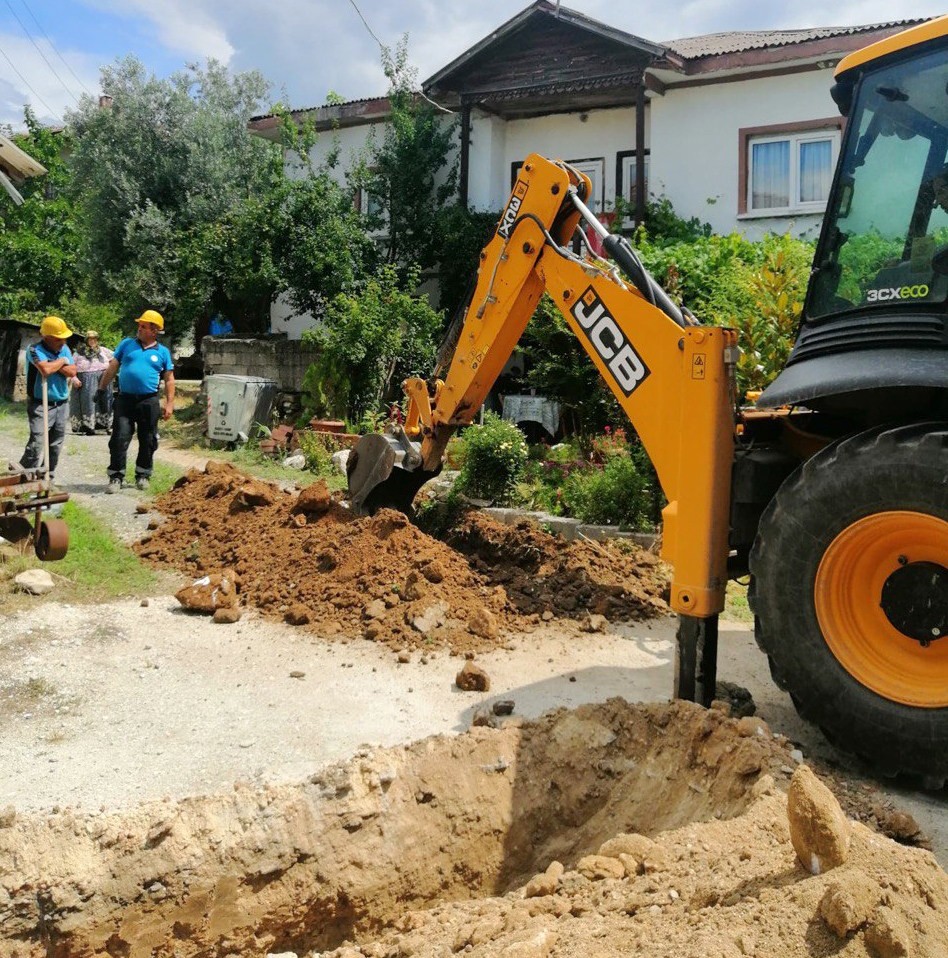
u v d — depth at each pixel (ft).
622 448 31.96
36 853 11.03
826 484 13.47
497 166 54.80
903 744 13.10
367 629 19.65
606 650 19.53
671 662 18.92
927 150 13.88
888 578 13.55
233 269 54.34
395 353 48.57
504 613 20.98
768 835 10.28
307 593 21.45
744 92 45.62
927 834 12.16
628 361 16.61
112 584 22.22
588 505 28.89
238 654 18.51
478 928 9.46
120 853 11.30
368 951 10.18
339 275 52.70
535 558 23.82
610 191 52.01
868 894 7.94
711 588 14.65
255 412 44.96
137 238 58.65
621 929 8.74
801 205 44.91
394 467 25.17
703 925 8.30
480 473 31.58
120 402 30.78
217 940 11.44
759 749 12.58
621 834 10.87
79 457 36.88
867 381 12.91
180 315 57.57
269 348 53.16
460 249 51.83
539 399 44.80
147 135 62.28
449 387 23.58
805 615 13.91
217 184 61.62
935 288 13.35
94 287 63.41
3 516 21.88
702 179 47.06
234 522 26.40
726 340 14.55
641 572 24.43
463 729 15.28
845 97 15.74
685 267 37.78
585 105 52.03
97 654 17.98
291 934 11.87
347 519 25.80
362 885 12.18
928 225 13.67
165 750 14.20
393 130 55.42
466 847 12.89
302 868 12.00
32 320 69.10
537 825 13.37
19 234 83.66
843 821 8.89
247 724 15.25
